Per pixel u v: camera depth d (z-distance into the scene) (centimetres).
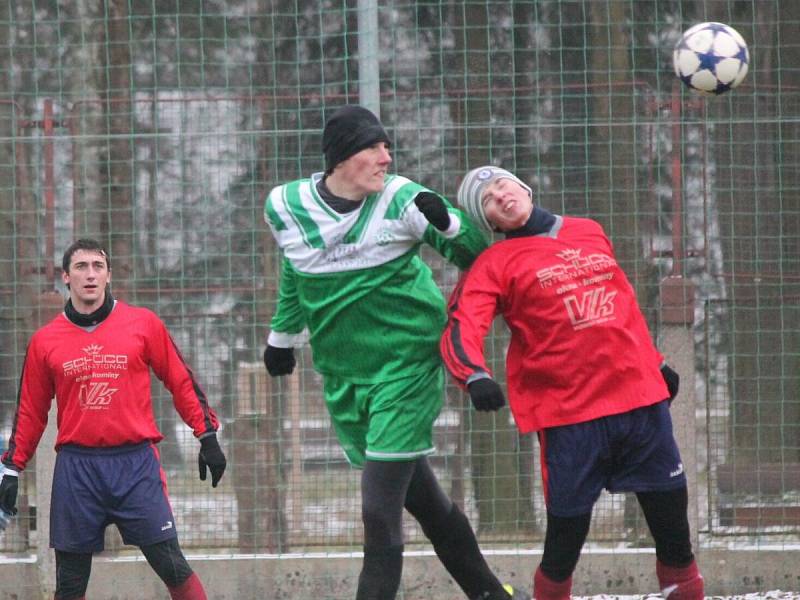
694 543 2769
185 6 3073
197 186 2945
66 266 2197
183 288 2917
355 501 2861
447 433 2908
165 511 2220
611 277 1936
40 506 2780
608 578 2772
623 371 1909
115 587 2781
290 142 2927
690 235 2900
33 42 3075
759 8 3038
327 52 3055
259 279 2917
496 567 2784
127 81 3050
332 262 1981
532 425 1945
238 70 3062
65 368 2181
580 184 2934
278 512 2862
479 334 1894
